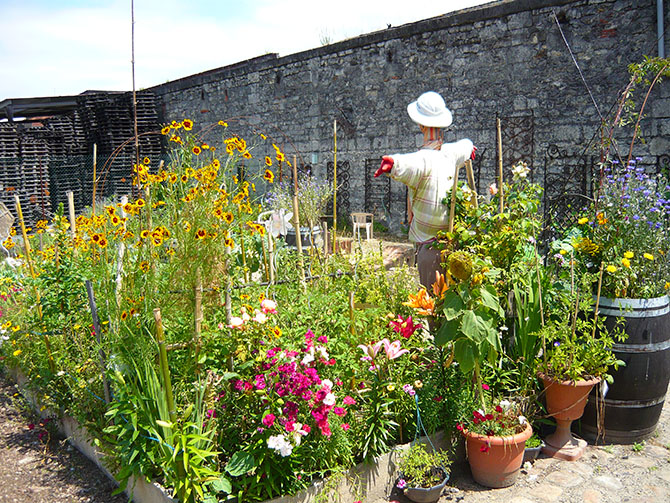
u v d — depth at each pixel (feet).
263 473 10.10
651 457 12.70
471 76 33.86
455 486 11.72
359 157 42.16
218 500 10.02
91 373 12.53
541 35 30.22
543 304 13.39
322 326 12.16
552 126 30.14
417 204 14.62
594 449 13.12
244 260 15.06
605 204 14.20
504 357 13.28
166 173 11.71
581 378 12.44
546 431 13.62
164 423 9.57
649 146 26.25
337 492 10.48
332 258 16.79
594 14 28.07
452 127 35.09
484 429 11.63
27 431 14.30
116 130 57.98
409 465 11.16
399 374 11.75
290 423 9.80
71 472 12.34
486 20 32.63
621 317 12.80
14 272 18.51
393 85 38.99
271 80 48.93
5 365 17.25
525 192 13.76
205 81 55.77
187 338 10.91
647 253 13.34
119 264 12.12
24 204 50.06
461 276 11.11
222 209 11.25
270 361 10.31
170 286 11.35
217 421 10.53
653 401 13.06
